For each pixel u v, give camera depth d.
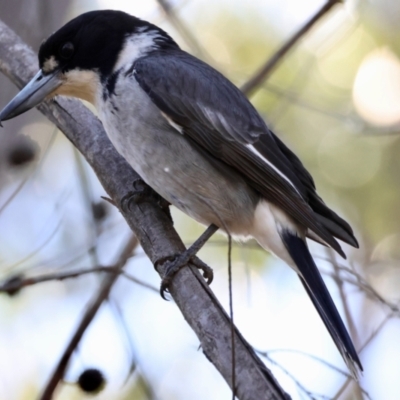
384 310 9.33
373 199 12.22
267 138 8.72
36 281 8.55
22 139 10.19
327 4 10.21
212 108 8.52
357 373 7.64
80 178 10.41
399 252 11.99
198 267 7.84
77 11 12.13
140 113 8.38
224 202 8.49
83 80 8.82
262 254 11.33
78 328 8.71
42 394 8.46
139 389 9.70
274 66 10.41
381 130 11.01
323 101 12.17
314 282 8.38
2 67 9.36
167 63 8.64
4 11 10.66
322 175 12.25
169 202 8.68
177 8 11.13
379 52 12.31
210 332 6.75
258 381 6.32
